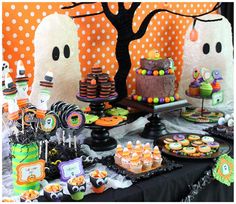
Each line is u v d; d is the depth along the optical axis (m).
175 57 2.49
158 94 1.87
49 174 1.40
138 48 2.26
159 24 2.34
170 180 1.44
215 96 2.15
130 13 2.00
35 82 1.71
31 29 1.79
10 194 1.32
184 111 2.29
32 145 1.31
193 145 1.72
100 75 1.67
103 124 1.63
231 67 2.39
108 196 1.31
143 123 1.99
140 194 1.35
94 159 1.55
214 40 2.29
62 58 1.75
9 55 1.74
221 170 1.60
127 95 2.12
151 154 1.51
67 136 1.66
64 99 1.80
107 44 2.10
